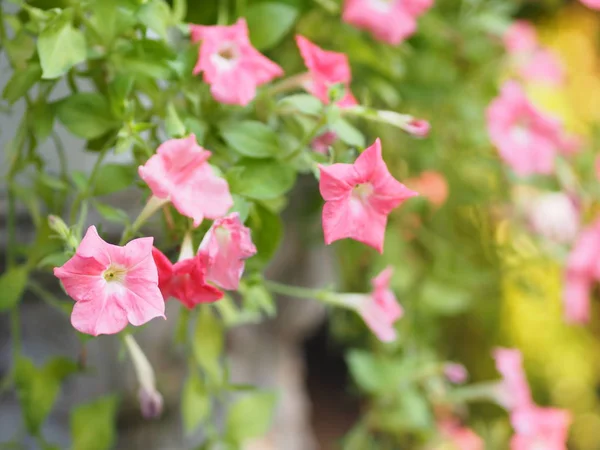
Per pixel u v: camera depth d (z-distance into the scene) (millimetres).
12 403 1182
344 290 1315
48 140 1083
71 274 884
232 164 997
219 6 1033
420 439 1281
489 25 1247
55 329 1177
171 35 1036
